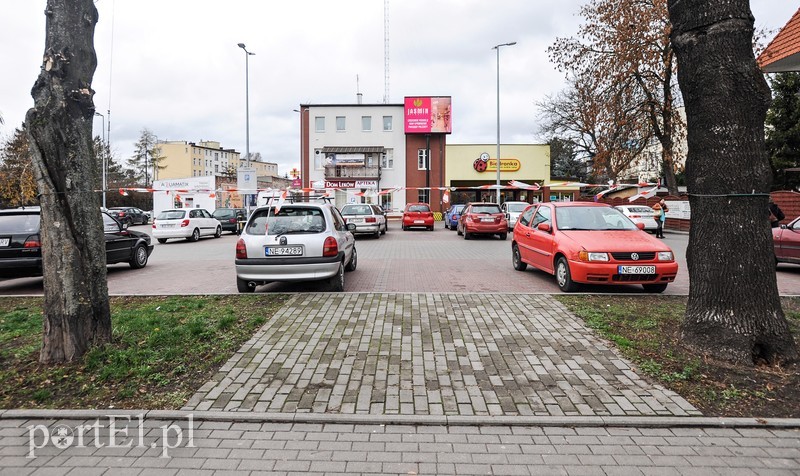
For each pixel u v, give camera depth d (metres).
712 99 4.62
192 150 102.81
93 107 4.64
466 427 3.47
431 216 27.09
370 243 18.50
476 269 10.94
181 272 11.15
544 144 45.72
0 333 5.66
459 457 3.07
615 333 5.43
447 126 45.00
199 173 106.94
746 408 3.67
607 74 24.47
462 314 6.36
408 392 4.00
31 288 9.46
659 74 24.78
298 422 3.54
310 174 46.50
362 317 6.23
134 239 11.65
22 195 31.22
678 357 4.62
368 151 44.88
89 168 4.64
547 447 3.19
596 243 7.68
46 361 4.50
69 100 4.46
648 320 5.87
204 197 43.75
